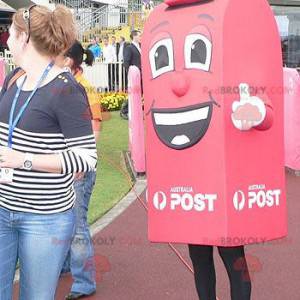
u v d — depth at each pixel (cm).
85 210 403
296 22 1170
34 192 258
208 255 323
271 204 289
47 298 271
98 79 1532
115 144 1041
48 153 259
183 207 288
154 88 296
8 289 276
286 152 835
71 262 414
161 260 500
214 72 273
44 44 261
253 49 279
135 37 1345
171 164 290
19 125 257
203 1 284
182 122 284
